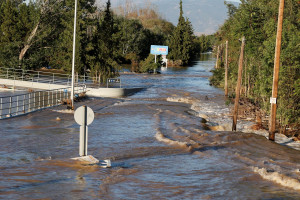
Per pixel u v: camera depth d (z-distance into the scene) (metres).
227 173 12.81
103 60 50.44
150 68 84.00
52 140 18.38
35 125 22.69
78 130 21.47
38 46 58.66
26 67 52.78
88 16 51.47
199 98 42.56
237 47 54.88
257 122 27.64
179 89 52.12
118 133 21.22
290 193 10.47
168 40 132.50
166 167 13.58
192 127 23.72
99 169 12.46
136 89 47.44
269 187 11.07
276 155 16.75
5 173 11.55
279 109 26.09
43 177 11.17
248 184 11.38
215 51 108.81
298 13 37.22
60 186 10.30
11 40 57.75
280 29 20.17
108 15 50.44
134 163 14.07
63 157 14.66
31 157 14.54
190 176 12.30
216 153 16.59
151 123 25.12
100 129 22.48
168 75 78.62
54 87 43.84
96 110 31.14
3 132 20.12
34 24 56.16
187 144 17.98
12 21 58.06
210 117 30.23
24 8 59.25
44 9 54.62
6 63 52.25
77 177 11.32
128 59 106.75
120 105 35.06
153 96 43.69
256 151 17.44
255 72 41.44
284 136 23.48
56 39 57.81
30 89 42.75
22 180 10.78
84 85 42.66
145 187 10.74
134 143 18.36
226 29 75.56
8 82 46.38
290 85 27.02
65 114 27.55
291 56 27.73
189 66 115.31
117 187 10.55
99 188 10.32
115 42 50.72
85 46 49.28
